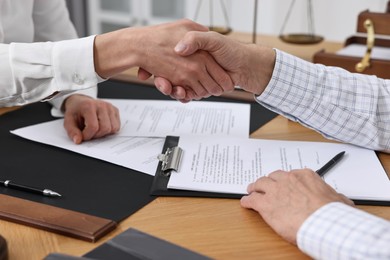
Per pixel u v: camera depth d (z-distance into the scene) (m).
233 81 0.93
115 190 0.79
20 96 0.95
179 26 0.90
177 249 0.63
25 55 0.91
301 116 0.95
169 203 0.76
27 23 1.29
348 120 0.93
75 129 0.98
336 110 0.94
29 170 0.86
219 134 1.00
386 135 0.93
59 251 0.64
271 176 0.75
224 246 0.65
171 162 0.85
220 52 0.88
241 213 0.73
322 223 0.63
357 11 2.45
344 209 0.64
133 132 1.01
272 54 0.92
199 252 0.64
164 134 1.00
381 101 0.94
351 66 1.26
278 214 0.68
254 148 0.92
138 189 0.80
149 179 0.83
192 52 0.88
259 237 0.67
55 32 1.39
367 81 0.96
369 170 0.85
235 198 0.77
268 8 2.67
